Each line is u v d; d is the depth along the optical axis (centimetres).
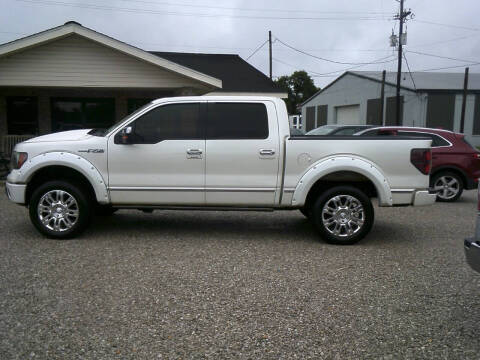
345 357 329
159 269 514
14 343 341
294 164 618
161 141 623
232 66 2184
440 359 328
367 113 3678
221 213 857
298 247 617
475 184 1025
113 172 627
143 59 1252
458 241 661
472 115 3161
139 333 360
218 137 623
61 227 637
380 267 533
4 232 675
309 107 4812
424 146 617
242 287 461
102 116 1505
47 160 623
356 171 612
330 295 443
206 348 339
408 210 922
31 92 1452
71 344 341
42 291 442
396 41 3130
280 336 359
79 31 1212
